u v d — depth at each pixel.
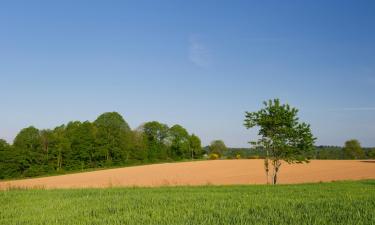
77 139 97.12
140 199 17.42
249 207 13.53
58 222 11.59
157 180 54.72
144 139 118.88
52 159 92.75
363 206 13.02
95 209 14.32
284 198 16.59
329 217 10.81
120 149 105.00
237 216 11.35
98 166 101.56
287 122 36.62
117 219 11.55
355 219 10.45
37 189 27.45
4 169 85.06
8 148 86.56
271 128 37.22
